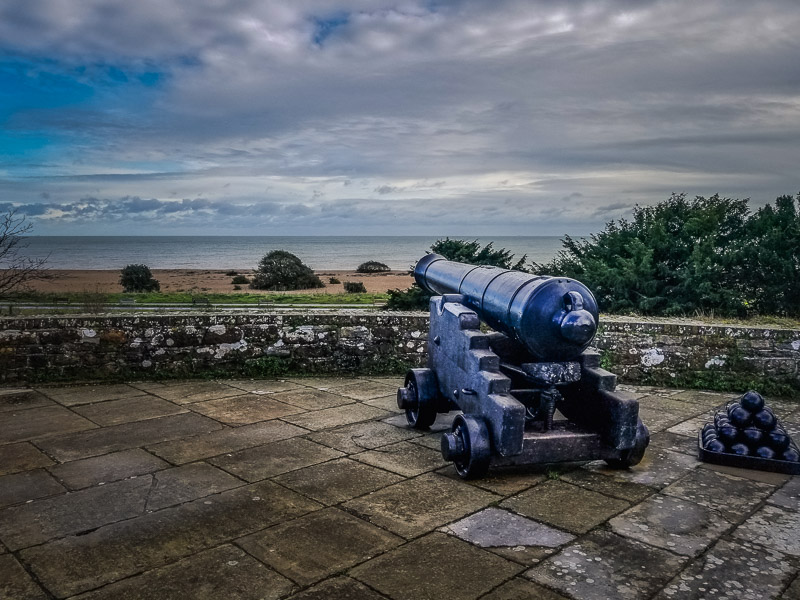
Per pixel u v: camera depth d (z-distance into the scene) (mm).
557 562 2885
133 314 6977
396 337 7270
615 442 4012
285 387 6543
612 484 3922
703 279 8992
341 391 6387
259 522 3281
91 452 4414
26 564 2826
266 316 7121
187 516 3350
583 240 10938
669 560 2920
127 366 6785
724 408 5914
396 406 5805
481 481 3941
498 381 3984
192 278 65188
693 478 4043
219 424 5145
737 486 3906
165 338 6871
